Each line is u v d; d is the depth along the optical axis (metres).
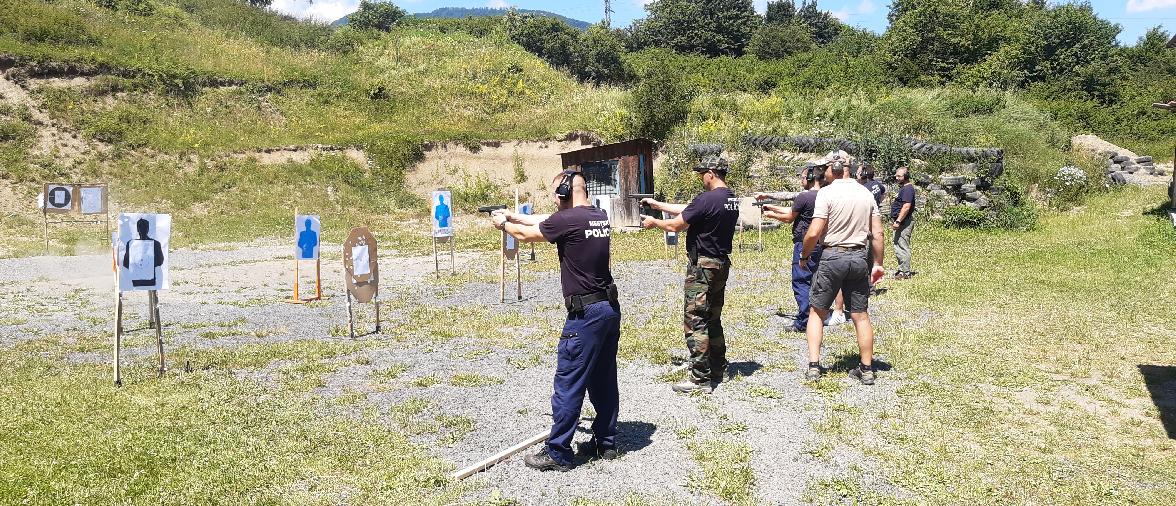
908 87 31.92
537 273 12.09
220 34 28.95
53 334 7.61
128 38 25.55
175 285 11.06
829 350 6.75
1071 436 4.63
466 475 4.07
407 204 21.58
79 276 11.93
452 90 27.50
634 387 5.73
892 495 3.81
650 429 4.80
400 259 14.23
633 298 9.49
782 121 22.38
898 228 10.33
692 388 5.55
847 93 25.44
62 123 21.02
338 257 14.47
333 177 21.89
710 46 50.31
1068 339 7.00
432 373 6.18
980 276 10.32
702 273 5.46
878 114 21.53
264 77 25.75
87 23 25.30
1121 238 12.97
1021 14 43.25
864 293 5.67
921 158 17.23
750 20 52.38
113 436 4.57
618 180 18.34
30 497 3.71
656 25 51.38
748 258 12.84
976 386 5.67
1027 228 15.10
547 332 7.69
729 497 3.78
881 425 4.82
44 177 19.30
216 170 21.17
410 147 23.28
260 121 24.14
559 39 35.28
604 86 30.89
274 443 4.51
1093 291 9.05
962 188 16.19
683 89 23.45
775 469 4.13
